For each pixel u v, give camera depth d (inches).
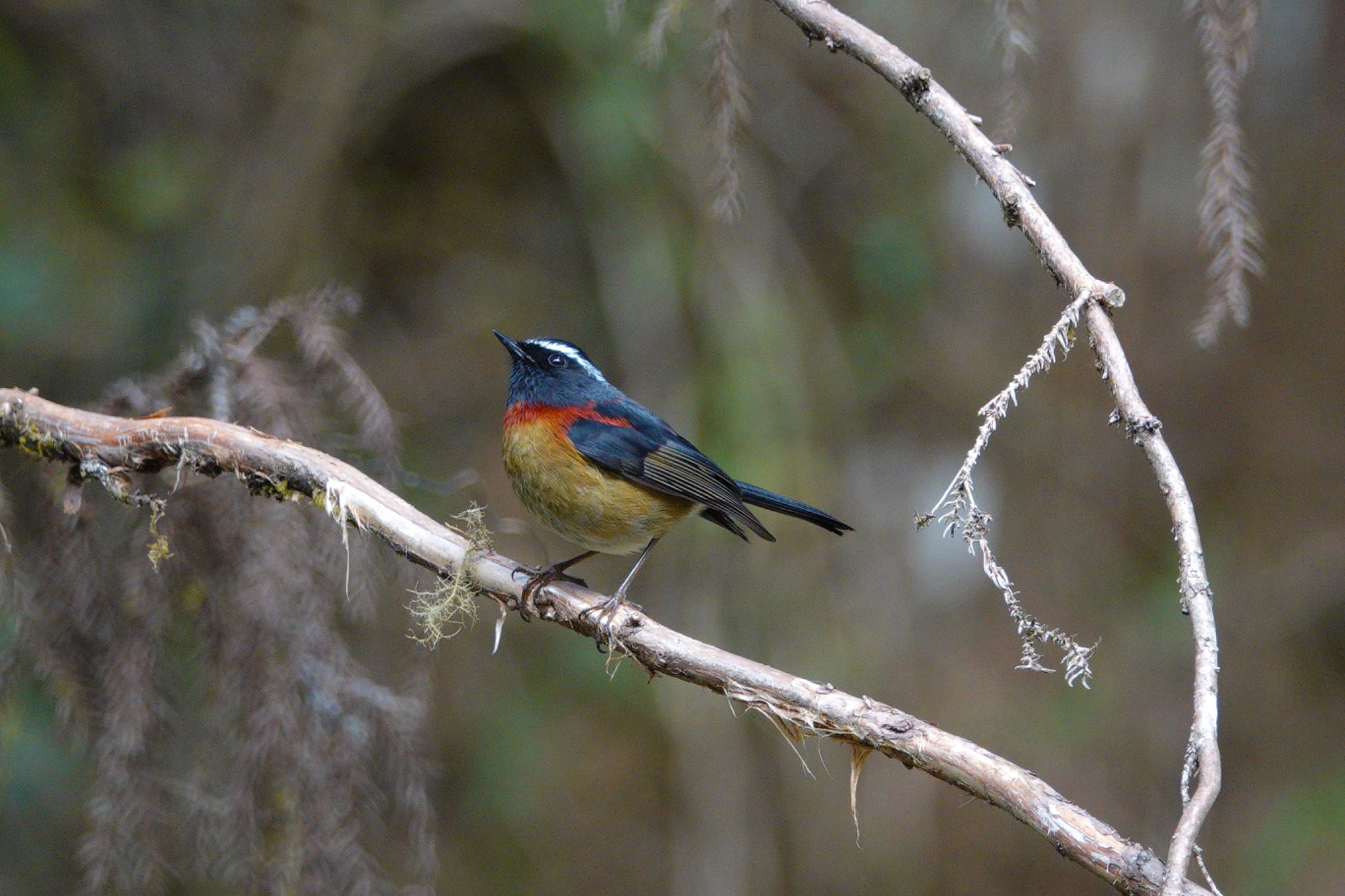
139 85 473.1
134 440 222.4
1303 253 582.2
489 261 554.3
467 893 463.2
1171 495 152.9
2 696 236.1
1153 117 493.4
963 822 519.5
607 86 491.2
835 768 508.7
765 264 493.0
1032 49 228.2
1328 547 566.3
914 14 498.9
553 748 506.0
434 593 222.5
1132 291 526.0
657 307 494.0
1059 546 534.6
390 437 256.8
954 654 513.0
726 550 478.6
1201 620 144.3
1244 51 206.4
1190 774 138.3
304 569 236.8
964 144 187.8
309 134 485.1
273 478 219.8
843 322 533.0
